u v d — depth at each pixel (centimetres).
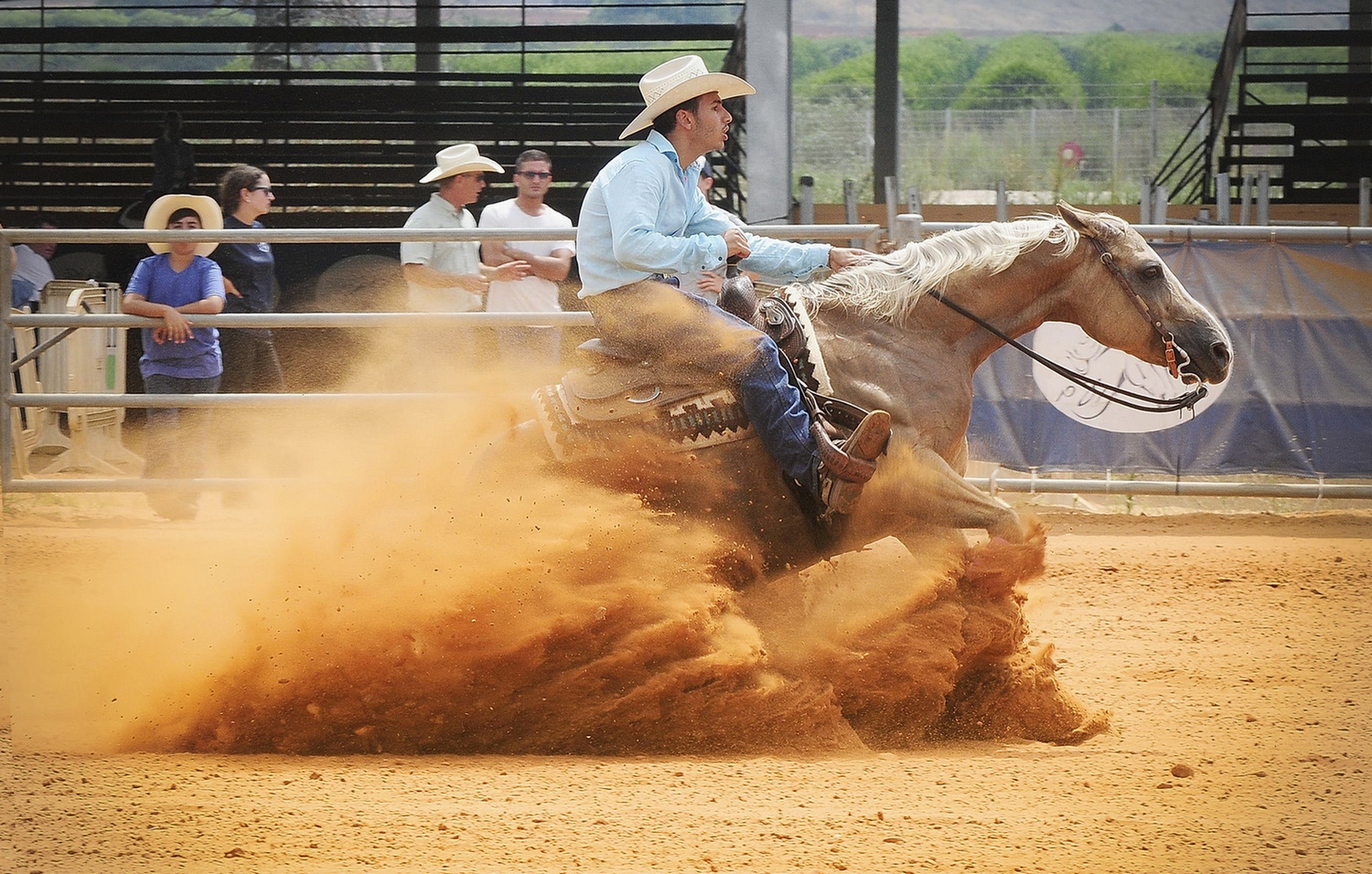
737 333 1015
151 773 914
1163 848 766
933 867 732
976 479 1978
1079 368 1969
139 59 8750
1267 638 1391
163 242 1847
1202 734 1049
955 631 1059
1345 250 1938
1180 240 1962
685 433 1035
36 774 902
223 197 1980
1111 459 1983
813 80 10969
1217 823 816
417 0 4344
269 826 793
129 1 8925
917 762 969
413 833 782
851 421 1035
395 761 973
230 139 3806
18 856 738
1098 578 1666
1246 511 2136
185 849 751
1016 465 1991
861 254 1133
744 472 1045
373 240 1761
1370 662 1295
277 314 1820
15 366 1853
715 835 782
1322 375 1955
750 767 948
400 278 2455
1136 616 1488
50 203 3569
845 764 959
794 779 912
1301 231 1920
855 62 11181
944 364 1090
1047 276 1112
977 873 723
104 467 2188
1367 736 1039
